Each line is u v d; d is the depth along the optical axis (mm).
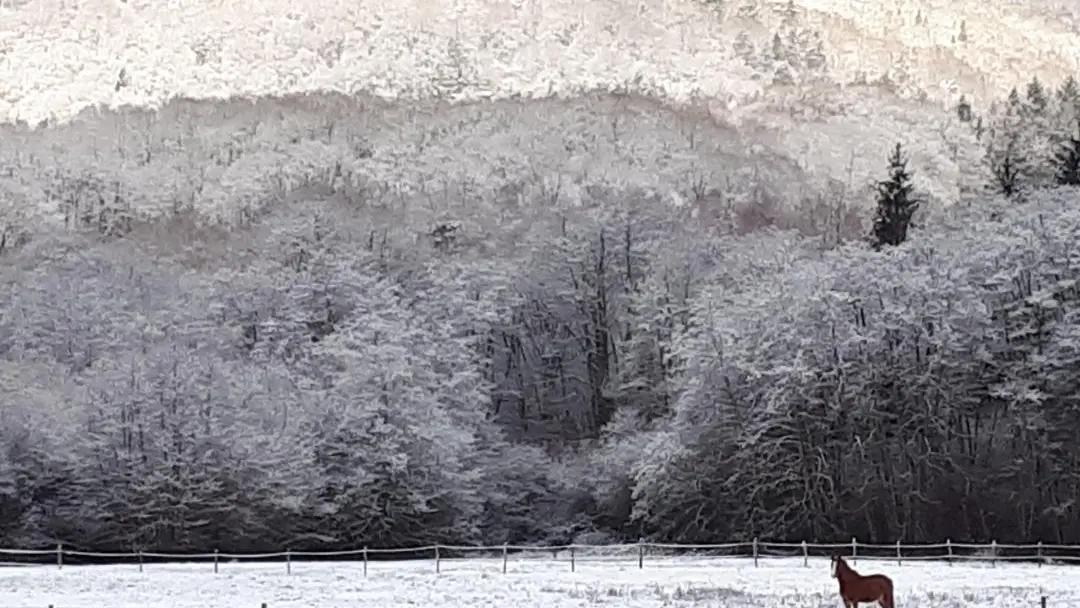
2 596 34750
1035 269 65688
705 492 68125
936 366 64750
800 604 30328
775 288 73500
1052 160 93688
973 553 59531
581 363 102938
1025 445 62500
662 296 95062
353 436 73438
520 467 83500
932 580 39406
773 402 66188
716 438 68375
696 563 50531
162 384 73562
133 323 93500
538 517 81188
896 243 85812
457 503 74500
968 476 63531
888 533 64000
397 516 72250
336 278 99125
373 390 76250
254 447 70312
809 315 68062
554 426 99875
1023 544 61156
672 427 71812
